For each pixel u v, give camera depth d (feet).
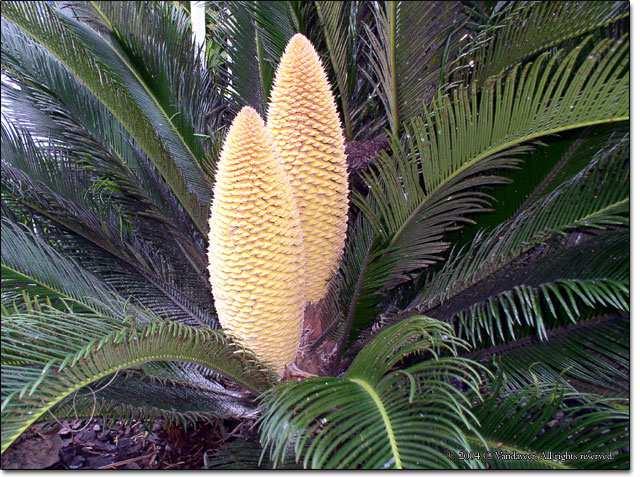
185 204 4.03
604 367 3.04
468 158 3.15
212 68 4.78
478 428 2.52
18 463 3.69
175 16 4.42
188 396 3.21
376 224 3.49
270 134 2.83
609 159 3.01
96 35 4.07
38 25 3.48
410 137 3.27
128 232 4.12
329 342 3.62
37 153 3.92
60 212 3.76
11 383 1.94
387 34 3.61
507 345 3.34
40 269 3.11
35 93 4.05
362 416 1.97
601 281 2.75
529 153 3.68
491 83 2.97
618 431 2.34
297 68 3.03
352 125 4.51
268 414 2.03
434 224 3.44
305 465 1.83
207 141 4.23
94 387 2.82
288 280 2.87
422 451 1.86
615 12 3.18
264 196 2.71
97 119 4.05
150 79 4.17
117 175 4.09
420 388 2.09
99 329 2.22
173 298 4.00
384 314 3.73
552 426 2.70
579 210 3.05
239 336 2.95
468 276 3.10
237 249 2.75
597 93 2.69
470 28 3.77
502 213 3.77
